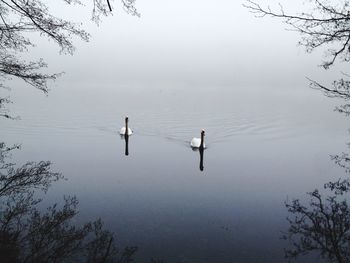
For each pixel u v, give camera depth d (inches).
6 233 267.0
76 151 753.6
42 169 438.3
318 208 380.8
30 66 251.8
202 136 801.6
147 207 447.5
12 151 706.8
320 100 2006.6
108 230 371.9
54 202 437.7
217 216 424.2
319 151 798.5
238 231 384.8
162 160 711.1
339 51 162.1
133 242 349.1
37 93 2059.5
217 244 354.3
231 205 462.3
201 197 490.9
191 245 350.6
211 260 323.9
